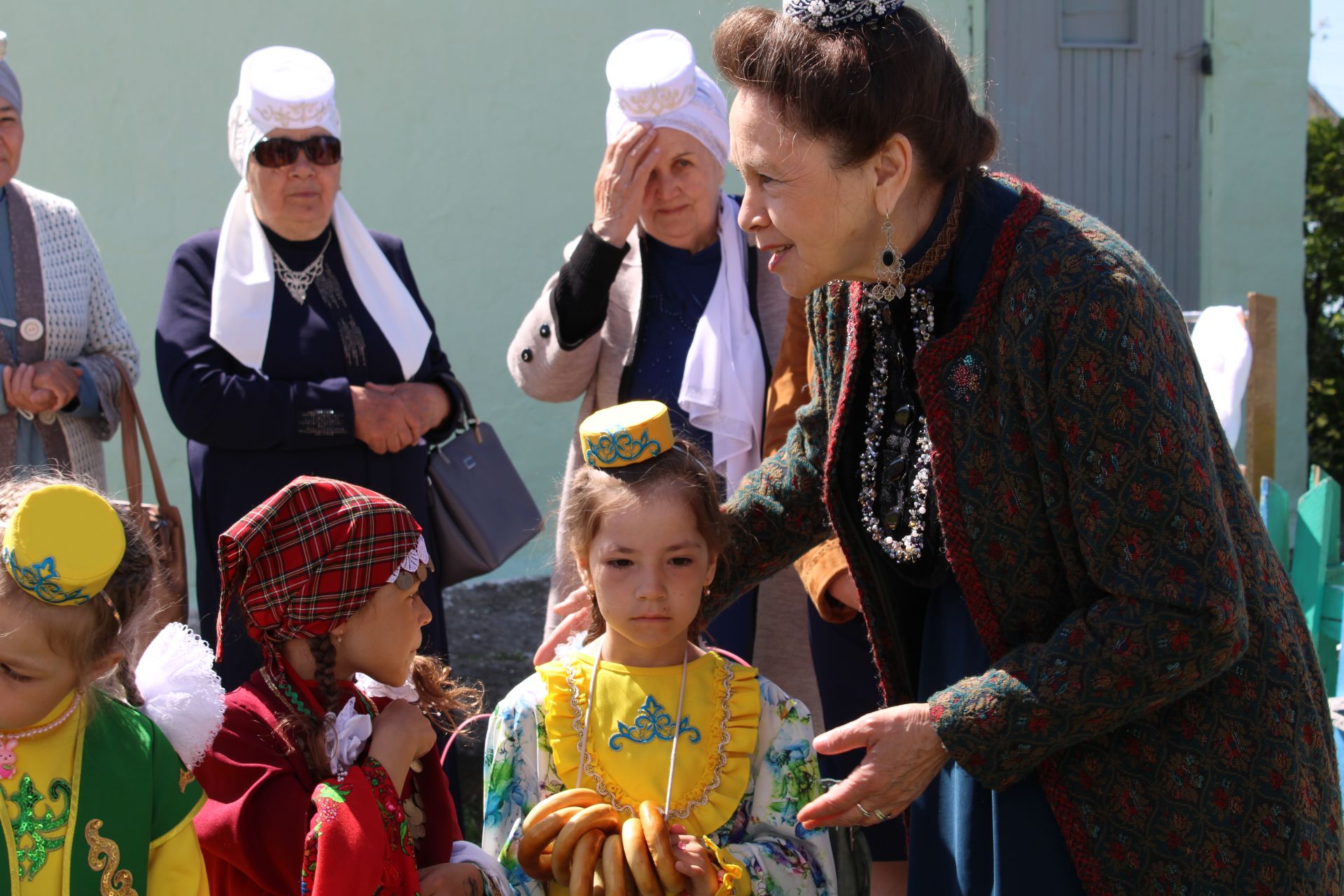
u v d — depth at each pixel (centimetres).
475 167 646
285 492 199
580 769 206
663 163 312
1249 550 184
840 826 192
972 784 195
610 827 194
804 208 179
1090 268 170
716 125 316
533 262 660
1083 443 170
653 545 206
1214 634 167
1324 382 909
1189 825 178
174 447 605
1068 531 177
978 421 180
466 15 636
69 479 277
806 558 270
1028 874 186
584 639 227
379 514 200
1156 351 169
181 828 187
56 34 583
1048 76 735
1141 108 752
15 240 350
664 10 664
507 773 209
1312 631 389
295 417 322
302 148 325
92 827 179
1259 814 177
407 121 634
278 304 334
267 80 325
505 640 565
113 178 596
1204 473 170
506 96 646
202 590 332
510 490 361
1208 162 762
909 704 203
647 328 322
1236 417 366
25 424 345
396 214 637
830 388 212
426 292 644
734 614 304
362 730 195
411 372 346
